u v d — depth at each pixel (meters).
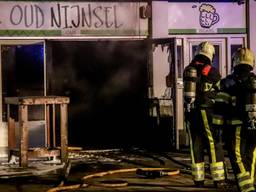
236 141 6.18
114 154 11.35
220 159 7.52
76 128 13.24
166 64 12.07
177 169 9.34
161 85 12.09
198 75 7.45
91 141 13.07
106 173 9.02
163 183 8.20
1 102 11.39
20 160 9.49
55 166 9.58
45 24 11.54
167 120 12.05
